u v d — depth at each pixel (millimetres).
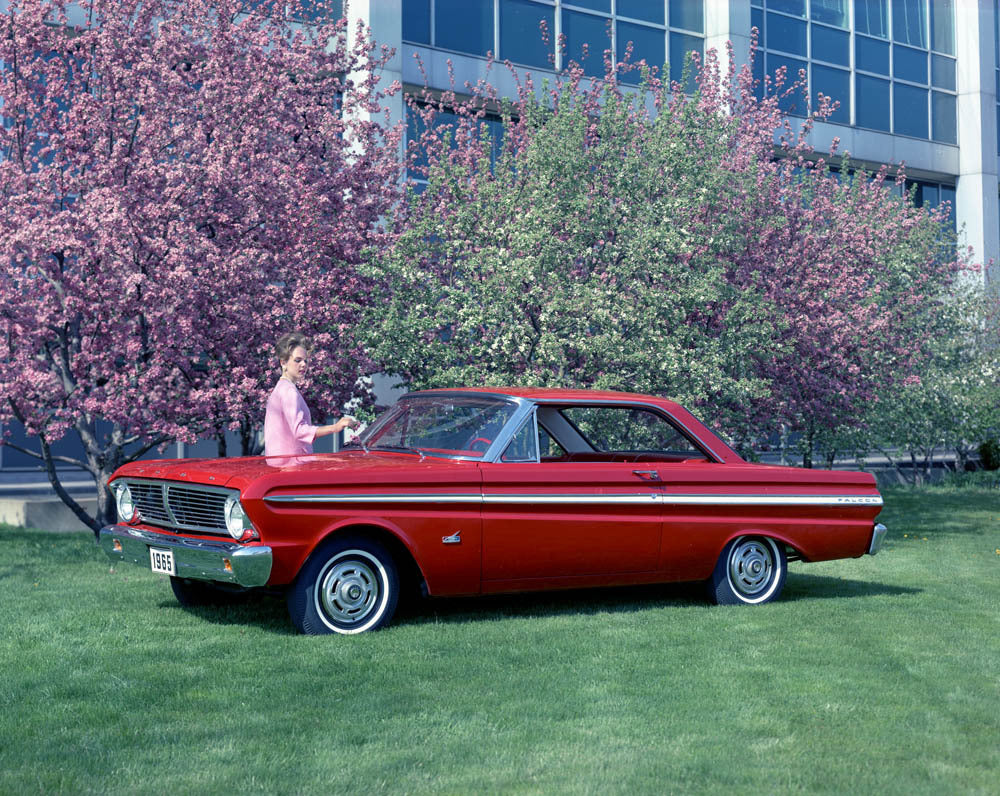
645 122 11688
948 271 18641
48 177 9664
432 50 18547
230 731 4117
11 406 9602
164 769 3672
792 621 6496
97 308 9398
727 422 11656
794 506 7180
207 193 9820
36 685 4777
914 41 26547
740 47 22266
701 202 10945
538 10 19875
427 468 6035
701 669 5203
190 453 17062
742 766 3758
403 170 11844
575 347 10094
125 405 9227
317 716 4328
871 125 25609
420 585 6188
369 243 10727
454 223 10797
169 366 9773
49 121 10242
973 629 6367
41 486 15125
